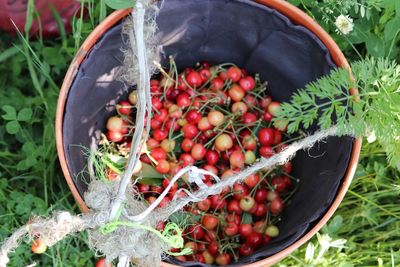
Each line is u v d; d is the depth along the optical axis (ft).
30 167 2.31
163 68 2.19
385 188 2.27
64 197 2.19
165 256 1.73
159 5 1.88
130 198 1.57
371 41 2.15
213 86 2.17
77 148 1.92
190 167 1.54
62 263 2.09
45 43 2.48
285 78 2.13
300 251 2.19
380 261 2.09
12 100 2.34
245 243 2.05
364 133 1.77
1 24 2.37
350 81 1.77
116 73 2.01
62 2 2.33
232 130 2.15
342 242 2.06
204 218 2.04
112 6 1.75
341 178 1.79
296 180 2.12
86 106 1.96
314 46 1.91
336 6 2.16
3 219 2.13
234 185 2.04
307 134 2.09
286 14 1.91
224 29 2.06
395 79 1.80
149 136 2.14
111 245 1.52
